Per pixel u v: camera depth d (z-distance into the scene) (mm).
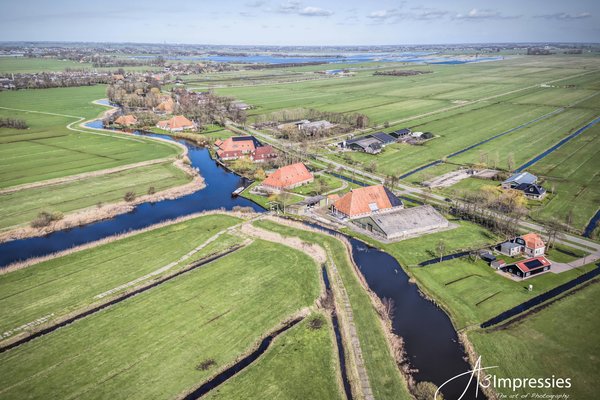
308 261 96375
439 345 69312
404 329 73500
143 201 135625
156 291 84062
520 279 87062
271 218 119250
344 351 68438
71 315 77438
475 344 68562
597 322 72188
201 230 112438
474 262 94625
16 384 60781
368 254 100312
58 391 59531
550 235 101500
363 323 74812
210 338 70625
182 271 92938
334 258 97688
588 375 61125
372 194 120938
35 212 125812
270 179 145375
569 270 89875
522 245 96812
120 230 115562
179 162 173625
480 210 121812
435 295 82688
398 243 104188
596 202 124625
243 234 110500
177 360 65750
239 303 80250
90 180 153250
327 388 60438
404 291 85250
